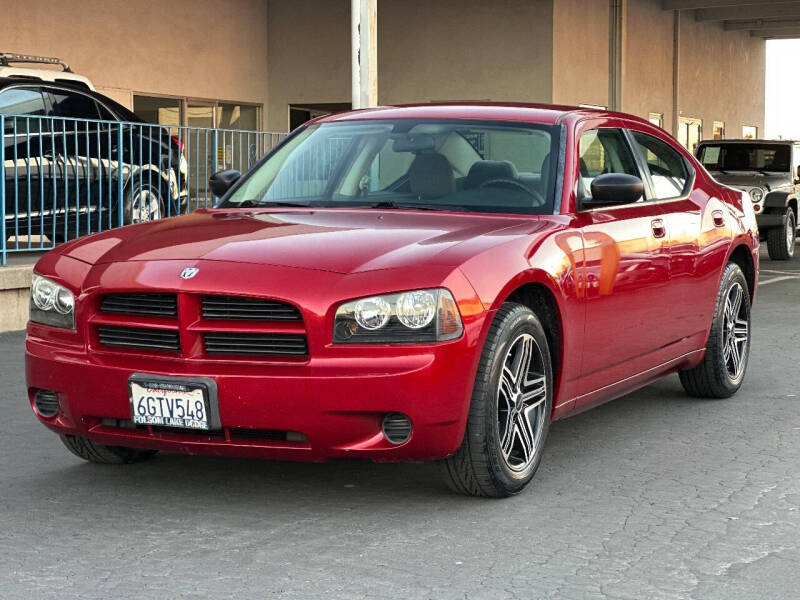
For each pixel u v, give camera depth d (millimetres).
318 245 4566
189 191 11523
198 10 20922
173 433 4469
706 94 31328
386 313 4258
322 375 4215
